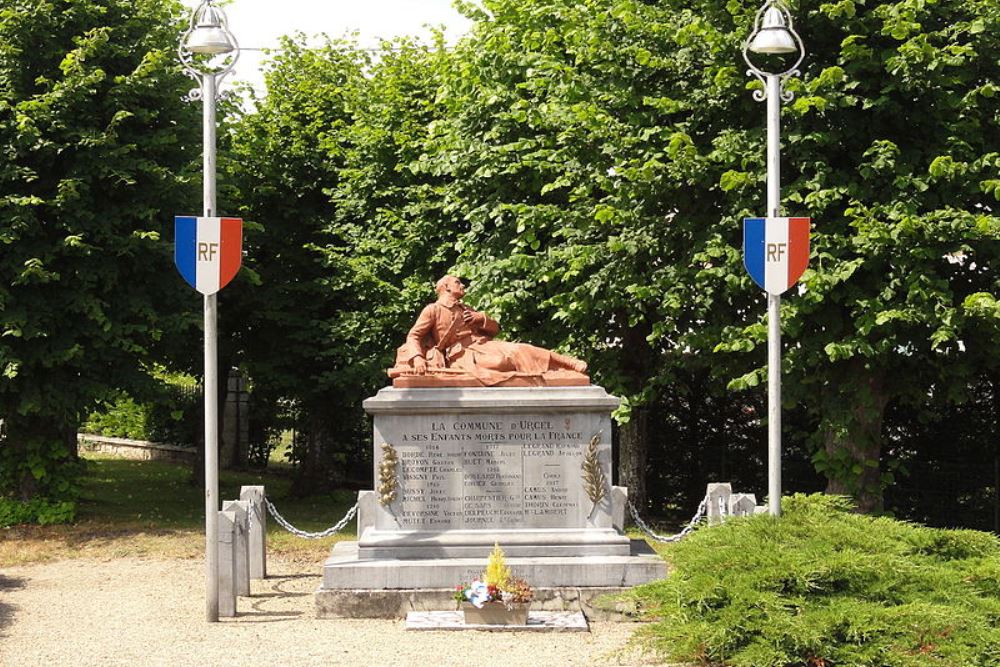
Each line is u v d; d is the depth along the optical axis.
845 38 14.98
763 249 11.50
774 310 11.45
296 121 23.69
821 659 8.22
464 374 12.12
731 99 15.85
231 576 11.60
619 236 16.84
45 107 18.17
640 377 19.50
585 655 9.84
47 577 14.59
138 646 10.31
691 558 9.25
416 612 11.37
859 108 15.41
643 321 19.11
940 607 8.38
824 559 8.77
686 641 8.40
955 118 15.18
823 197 14.65
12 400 18.84
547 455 12.09
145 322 19.20
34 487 19.72
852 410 15.64
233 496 24.44
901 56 14.41
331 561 11.77
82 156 18.48
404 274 22.02
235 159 21.45
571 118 16.92
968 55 14.81
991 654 8.16
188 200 19.81
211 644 10.34
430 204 20.64
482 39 19.56
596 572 11.59
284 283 22.86
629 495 19.91
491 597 10.73
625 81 16.75
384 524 11.99
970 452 19.44
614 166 16.53
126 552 16.55
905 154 15.11
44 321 18.30
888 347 14.67
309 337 22.34
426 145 19.33
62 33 19.06
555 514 12.05
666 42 16.58
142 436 32.69
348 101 23.95
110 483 25.58
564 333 18.42
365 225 22.91
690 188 16.30
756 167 15.45
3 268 18.17
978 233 14.29
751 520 9.86
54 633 10.97
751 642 8.35
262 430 29.98
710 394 21.67
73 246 18.27
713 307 16.34
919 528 10.15
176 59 19.95
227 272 11.16
